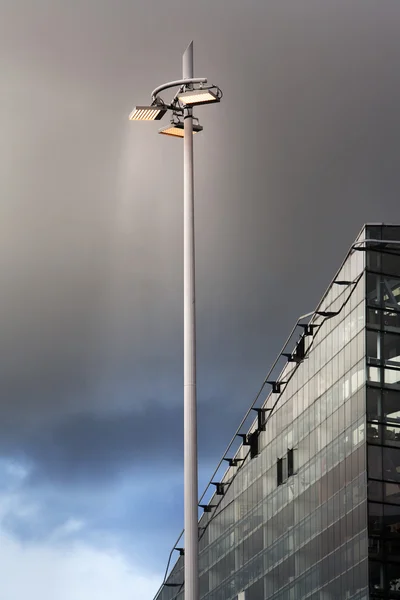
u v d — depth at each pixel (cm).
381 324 8906
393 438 8762
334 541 9169
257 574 10900
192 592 3319
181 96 3700
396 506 8662
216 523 12188
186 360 3541
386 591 8519
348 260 9331
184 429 3472
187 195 3684
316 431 9744
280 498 10462
